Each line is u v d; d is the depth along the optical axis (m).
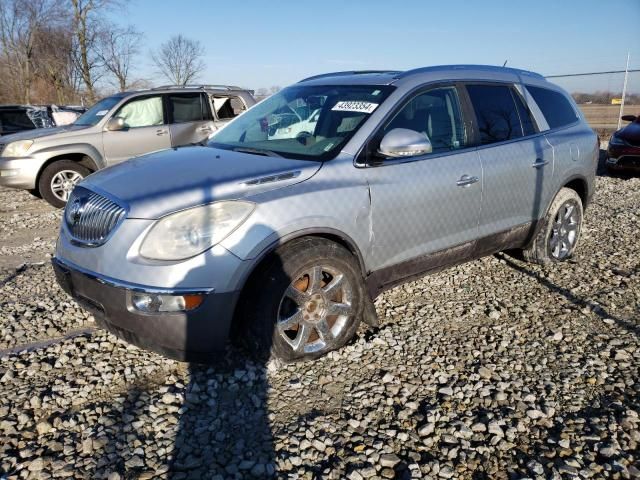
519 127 4.55
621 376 3.27
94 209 3.09
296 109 4.09
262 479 2.41
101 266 2.90
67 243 3.22
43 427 2.72
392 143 3.37
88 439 2.63
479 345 3.64
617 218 7.20
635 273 5.01
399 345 3.61
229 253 2.86
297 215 3.07
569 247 5.36
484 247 4.36
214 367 3.30
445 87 4.06
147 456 2.55
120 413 2.88
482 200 4.11
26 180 8.14
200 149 3.91
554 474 2.44
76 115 16.75
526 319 4.05
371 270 3.57
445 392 3.06
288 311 3.24
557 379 3.23
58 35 29.94
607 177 10.81
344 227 3.29
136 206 2.86
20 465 2.47
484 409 2.93
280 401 2.98
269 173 3.13
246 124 4.33
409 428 2.77
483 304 4.32
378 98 3.72
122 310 2.83
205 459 2.54
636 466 2.50
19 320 4.03
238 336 3.25
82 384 3.15
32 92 32.91
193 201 2.87
